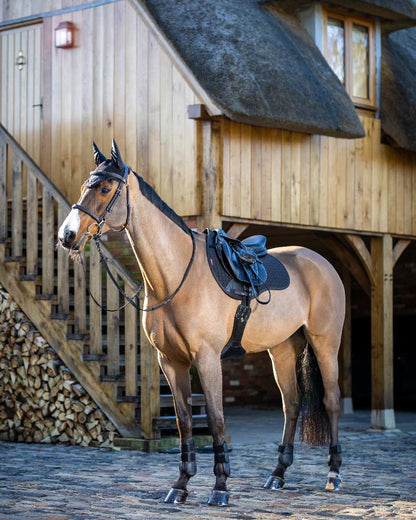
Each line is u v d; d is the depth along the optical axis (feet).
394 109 37.83
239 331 19.19
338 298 21.58
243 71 30.22
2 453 26.84
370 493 19.88
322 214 34.76
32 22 36.73
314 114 31.55
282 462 20.63
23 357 30.27
